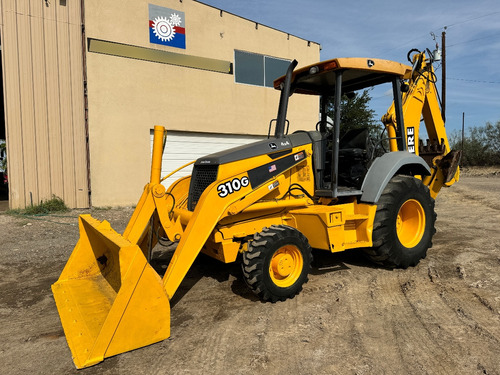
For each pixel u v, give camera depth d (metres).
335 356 2.96
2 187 16.19
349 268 5.09
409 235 5.16
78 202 9.95
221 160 3.98
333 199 4.75
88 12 9.80
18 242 6.70
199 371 2.79
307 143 4.66
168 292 3.39
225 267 5.25
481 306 3.78
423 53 6.10
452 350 2.99
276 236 3.90
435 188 6.52
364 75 4.97
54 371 2.84
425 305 3.85
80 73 9.79
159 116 11.09
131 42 10.48
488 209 9.74
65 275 4.09
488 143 31.00
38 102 9.40
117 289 3.79
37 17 9.29
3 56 9.00
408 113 5.85
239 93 12.78
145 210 3.96
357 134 5.07
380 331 3.34
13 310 3.96
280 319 3.62
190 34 11.55
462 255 5.50
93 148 10.04
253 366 2.84
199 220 3.64
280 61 13.91
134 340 3.07
